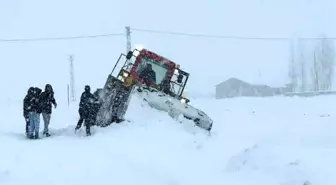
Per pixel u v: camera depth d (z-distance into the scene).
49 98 13.94
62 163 9.27
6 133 14.20
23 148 10.91
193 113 16.14
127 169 9.01
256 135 15.55
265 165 8.65
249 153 9.44
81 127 14.99
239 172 8.71
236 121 22.20
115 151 10.58
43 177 8.34
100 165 9.18
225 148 11.44
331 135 14.06
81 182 8.14
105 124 14.95
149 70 17.39
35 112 13.22
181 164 9.56
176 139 12.79
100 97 15.17
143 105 15.92
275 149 9.70
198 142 12.45
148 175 8.70
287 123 19.94
